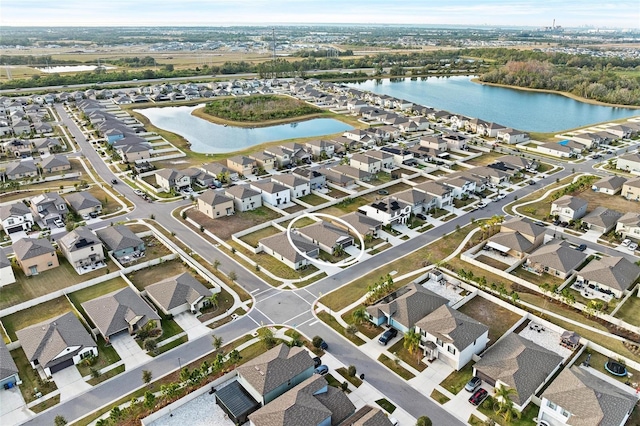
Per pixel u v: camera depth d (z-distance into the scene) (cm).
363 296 7388
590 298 7312
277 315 6925
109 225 9925
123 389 5519
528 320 6831
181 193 11788
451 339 5766
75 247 8169
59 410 5219
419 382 5616
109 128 17038
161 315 6894
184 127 19325
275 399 5022
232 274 7762
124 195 11688
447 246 9081
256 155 14050
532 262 8188
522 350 5691
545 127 19862
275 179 11900
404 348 6209
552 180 12800
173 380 5644
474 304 7244
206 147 16350
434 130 18638
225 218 10331
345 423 4838
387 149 14862
